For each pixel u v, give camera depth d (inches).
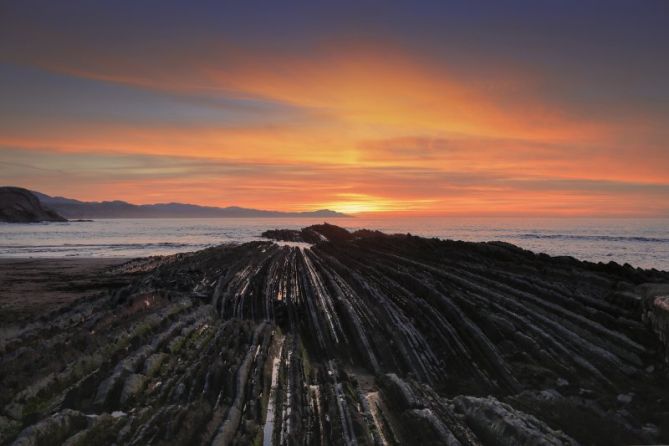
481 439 376.5
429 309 783.7
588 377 547.5
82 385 487.8
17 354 558.9
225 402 438.6
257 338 653.3
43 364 516.7
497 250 1290.6
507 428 364.2
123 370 507.2
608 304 735.7
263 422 412.5
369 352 677.3
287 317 906.7
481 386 573.9
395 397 464.1
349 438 375.2
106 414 404.5
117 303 903.7
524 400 471.8
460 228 5615.2
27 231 4938.5
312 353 730.2
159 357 565.9
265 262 1701.5
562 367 568.4
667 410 444.8
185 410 404.8
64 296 1168.8
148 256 2251.5
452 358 644.1
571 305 743.7
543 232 4382.4
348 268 1365.7
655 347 579.8
